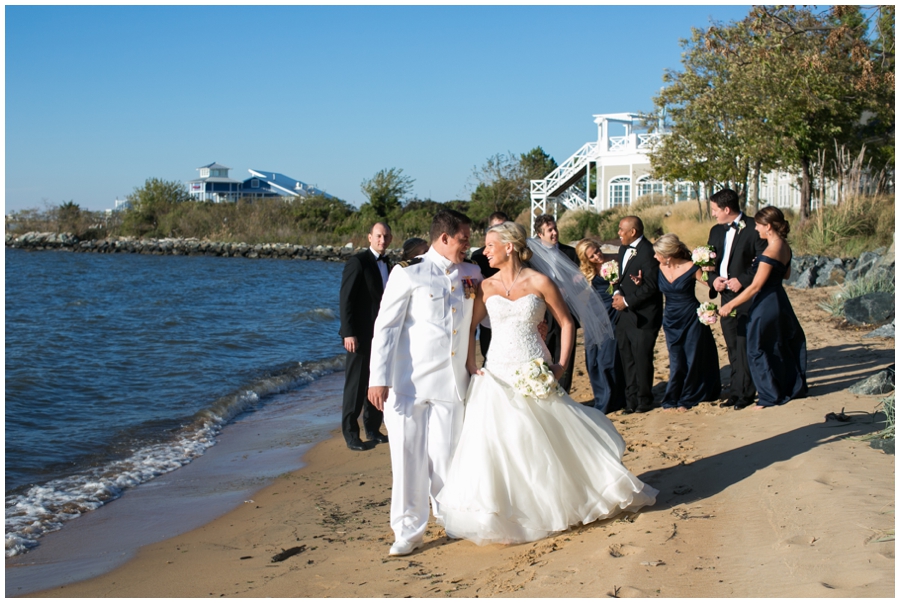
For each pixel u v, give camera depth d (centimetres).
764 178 2556
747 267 656
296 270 4253
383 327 442
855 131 2203
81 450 758
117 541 519
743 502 423
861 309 1053
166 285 3114
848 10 1234
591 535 409
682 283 672
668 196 3469
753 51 1941
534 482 419
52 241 6238
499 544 430
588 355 723
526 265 484
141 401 987
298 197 6581
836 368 768
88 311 2123
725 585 316
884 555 320
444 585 373
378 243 720
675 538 381
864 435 510
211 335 1620
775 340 626
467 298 453
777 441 527
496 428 425
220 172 11094
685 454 539
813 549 341
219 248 5691
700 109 2288
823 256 1606
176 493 632
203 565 459
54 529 549
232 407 964
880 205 1783
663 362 957
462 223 453
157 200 6631
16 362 1231
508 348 443
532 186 4291
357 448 736
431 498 473
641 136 3962
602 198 4094
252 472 688
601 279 712
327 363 1309
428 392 443
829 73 1875
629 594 318
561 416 436
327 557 452
